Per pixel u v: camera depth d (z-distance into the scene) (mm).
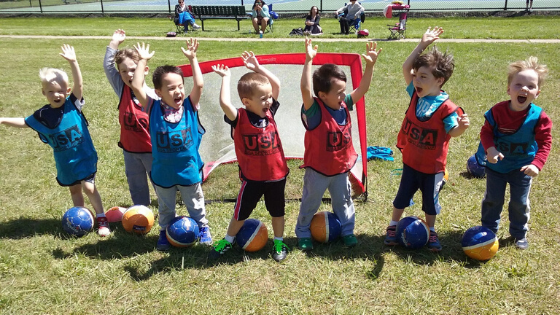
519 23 20156
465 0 29547
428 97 3812
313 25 18703
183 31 20422
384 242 4215
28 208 4953
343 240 4223
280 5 31734
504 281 3625
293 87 5703
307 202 4082
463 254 4031
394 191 5223
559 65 11070
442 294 3512
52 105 4223
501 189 4000
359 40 16641
